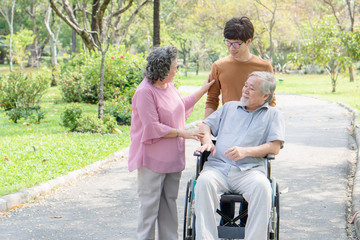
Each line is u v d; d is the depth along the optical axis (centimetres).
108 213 563
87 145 937
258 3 3741
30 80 1550
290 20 4303
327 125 1267
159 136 391
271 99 407
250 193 368
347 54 2380
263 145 394
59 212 565
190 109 452
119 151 895
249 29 434
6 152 861
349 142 1020
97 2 1703
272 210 371
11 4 4869
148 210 405
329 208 573
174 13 3891
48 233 496
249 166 391
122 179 725
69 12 1689
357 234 481
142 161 399
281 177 727
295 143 1009
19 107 1341
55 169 737
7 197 580
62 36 5156
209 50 5197
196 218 364
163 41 3394
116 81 1597
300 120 1373
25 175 700
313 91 2545
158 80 393
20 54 4372
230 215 423
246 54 446
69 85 1772
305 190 654
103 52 1148
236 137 404
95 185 689
